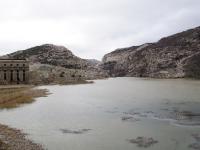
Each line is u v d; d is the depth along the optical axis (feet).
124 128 204.44
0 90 456.45
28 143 164.76
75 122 226.58
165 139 173.27
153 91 517.55
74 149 155.63
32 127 208.64
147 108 299.58
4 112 273.75
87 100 381.40
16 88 520.01
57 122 226.38
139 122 224.94
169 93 467.52
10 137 177.37
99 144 164.35
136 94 463.83
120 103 346.33
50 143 166.81
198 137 177.06
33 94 442.09
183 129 198.90
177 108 296.10
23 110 286.05
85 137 179.93
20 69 653.30
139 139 173.99
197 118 238.68
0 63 643.04
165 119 235.81
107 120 234.38
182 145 160.76
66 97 416.05
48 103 344.08
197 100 364.17
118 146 160.15
